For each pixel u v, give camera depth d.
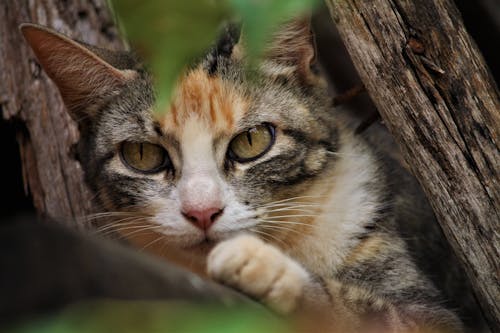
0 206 5.91
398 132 3.31
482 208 3.27
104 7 5.85
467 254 3.37
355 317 3.68
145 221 4.25
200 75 4.09
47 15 5.82
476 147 3.21
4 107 5.62
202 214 3.95
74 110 4.63
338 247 4.32
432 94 3.18
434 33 3.12
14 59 5.75
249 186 4.11
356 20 3.17
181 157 4.09
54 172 5.34
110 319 1.22
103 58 4.52
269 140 4.20
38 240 1.79
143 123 4.18
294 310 3.38
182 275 2.20
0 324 1.32
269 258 3.34
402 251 4.34
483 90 3.20
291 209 4.25
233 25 4.40
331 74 7.14
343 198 4.41
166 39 1.33
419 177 3.36
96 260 1.91
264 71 4.25
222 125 4.07
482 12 6.32
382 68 3.20
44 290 1.71
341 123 4.75
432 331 3.92
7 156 5.93
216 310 1.26
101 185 4.52
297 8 1.45
